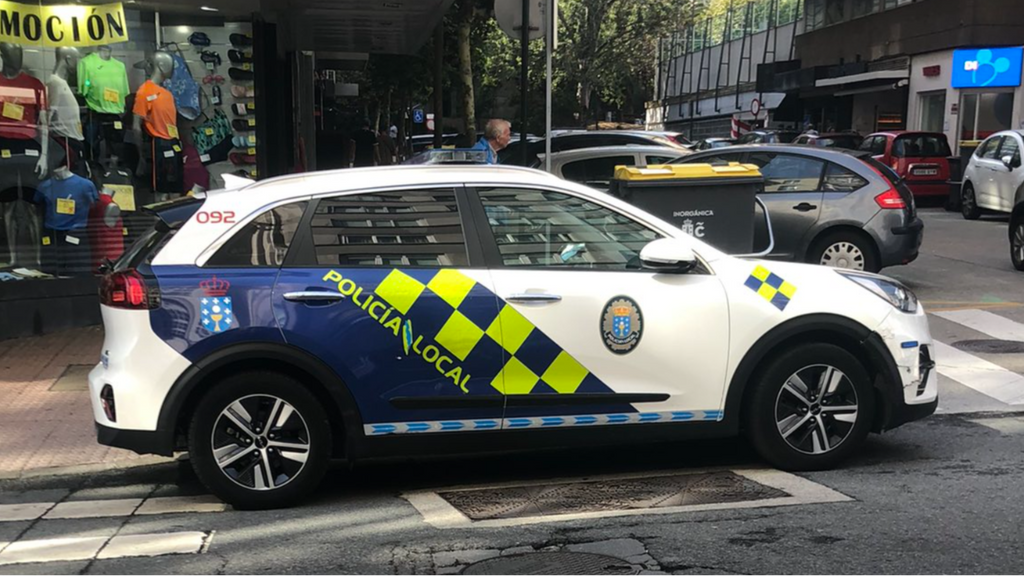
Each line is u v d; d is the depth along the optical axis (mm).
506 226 5309
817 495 5219
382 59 27891
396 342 5062
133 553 4562
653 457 6121
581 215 5391
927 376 5754
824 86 38000
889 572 4160
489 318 5133
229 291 4977
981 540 4535
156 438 4945
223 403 4996
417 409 5121
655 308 5289
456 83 28562
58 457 6137
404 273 5129
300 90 19750
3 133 9680
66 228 10047
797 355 5477
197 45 10703
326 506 5246
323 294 5016
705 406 5402
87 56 10078
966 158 23094
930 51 32094
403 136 35469
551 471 5883
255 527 4902
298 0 13008
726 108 61156
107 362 5062
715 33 63781
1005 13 29734
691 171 7824
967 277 12789
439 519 4977
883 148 24453
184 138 10734
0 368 8367
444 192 5305
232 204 5152
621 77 45000
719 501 5168
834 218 10906
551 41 8867
